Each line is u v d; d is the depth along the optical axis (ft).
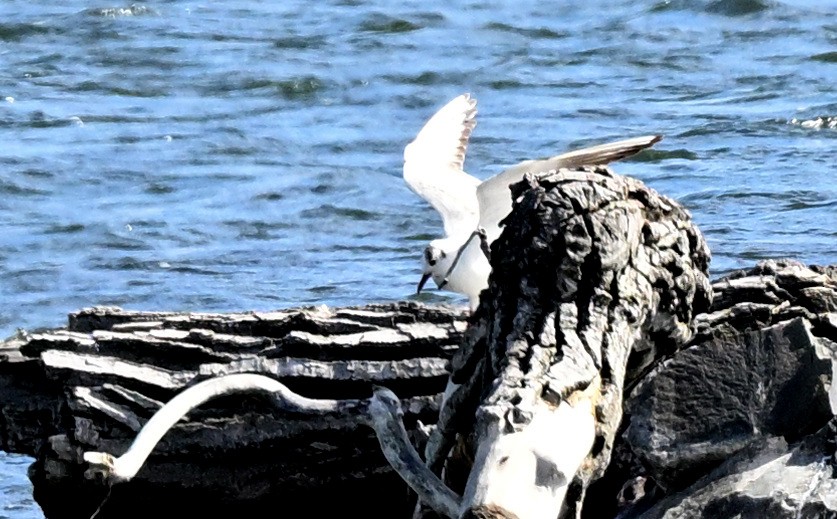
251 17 116.06
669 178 68.90
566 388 25.63
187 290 58.59
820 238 58.59
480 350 28.37
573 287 27.04
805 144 74.38
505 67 99.04
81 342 34.24
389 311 34.47
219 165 78.28
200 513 34.01
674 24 108.88
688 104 86.38
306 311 34.58
